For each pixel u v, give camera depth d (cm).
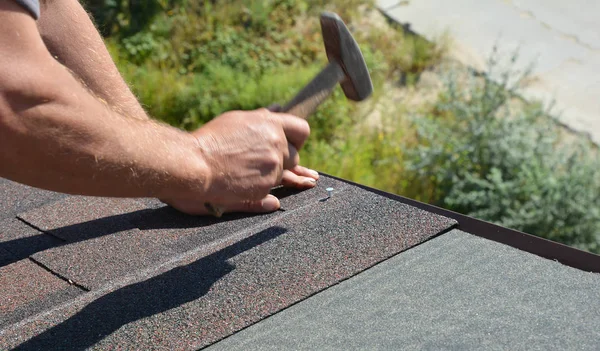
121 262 162
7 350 129
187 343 128
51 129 97
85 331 133
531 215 464
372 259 153
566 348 119
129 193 110
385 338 126
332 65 166
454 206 521
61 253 167
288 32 700
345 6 716
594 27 666
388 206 176
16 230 185
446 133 541
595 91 590
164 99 622
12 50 94
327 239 162
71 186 103
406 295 140
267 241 163
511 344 122
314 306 139
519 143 515
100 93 176
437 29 679
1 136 94
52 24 172
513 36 662
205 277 150
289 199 190
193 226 179
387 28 692
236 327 133
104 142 103
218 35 683
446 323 129
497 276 144
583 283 140
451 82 561
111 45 665
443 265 150
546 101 580
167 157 114
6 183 218
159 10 704
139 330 133
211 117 617
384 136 588
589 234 465
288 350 125
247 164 131
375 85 631
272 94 614
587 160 484
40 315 140
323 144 571
